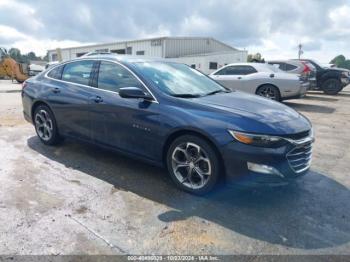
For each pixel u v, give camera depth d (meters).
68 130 4.76
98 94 4.25
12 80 23.41
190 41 28.84
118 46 30.78
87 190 3.62
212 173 3.34
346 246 2.69
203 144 3.33
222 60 26.19
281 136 3.12
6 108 9.21
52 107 4.88
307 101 12.34
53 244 2.60
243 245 2.67
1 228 2.80
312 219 3.11
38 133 5.35
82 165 4.39
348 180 4.13
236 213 3.18
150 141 3.73
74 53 36.34
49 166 4.33
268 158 3.07
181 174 3.64
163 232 2.82
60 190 3.60
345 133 6.81
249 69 10.74
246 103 3.73
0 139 5.62
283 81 9.90
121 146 4.07
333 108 10.48
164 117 3.55
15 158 4.62
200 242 2.69
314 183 4.00
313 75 14.44
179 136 3.52
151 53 28.36
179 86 4.05
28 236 2.70
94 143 4.43
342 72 14.64
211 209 3.24
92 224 2.92
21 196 3.42
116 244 2.63
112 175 4.06
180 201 3.40
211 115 3.34
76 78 4.71
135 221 2.99
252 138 3.08
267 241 2.73
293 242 2.73
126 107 3.88
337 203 3.46
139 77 3.93
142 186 3.75
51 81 5.06
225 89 4.56
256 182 3.12
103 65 4.38
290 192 3.70
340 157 5.10
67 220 2.97
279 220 3.08
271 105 3.82
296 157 3.27
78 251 2.53
